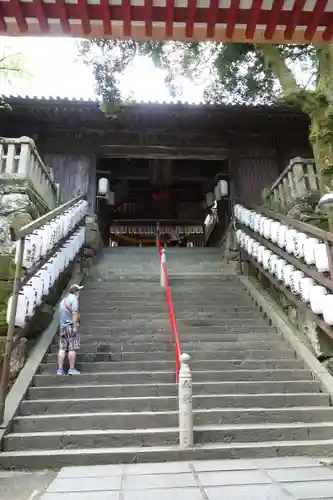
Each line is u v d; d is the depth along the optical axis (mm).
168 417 5613
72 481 4027
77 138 14586
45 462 4773
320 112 7523
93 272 12094
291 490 3559
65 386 6293
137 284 11102
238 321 8859
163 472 4285
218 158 15055
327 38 3625
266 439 5340
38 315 7512
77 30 3539
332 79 7316
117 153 14688
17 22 3424
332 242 6371
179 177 18266
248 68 11672
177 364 6438
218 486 3734
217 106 12812
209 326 8555
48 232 7570
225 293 10539
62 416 5527
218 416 5703
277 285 8719
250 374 6797
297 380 6754
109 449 5020
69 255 9562
